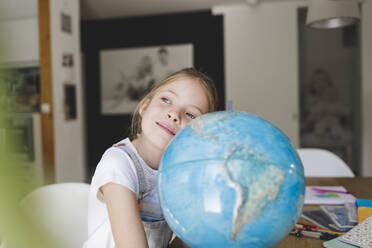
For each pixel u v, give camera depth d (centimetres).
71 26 425
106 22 642
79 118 447
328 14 229
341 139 641
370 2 525
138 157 81
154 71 628
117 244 64
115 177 71
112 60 644
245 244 49
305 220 100
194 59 613
